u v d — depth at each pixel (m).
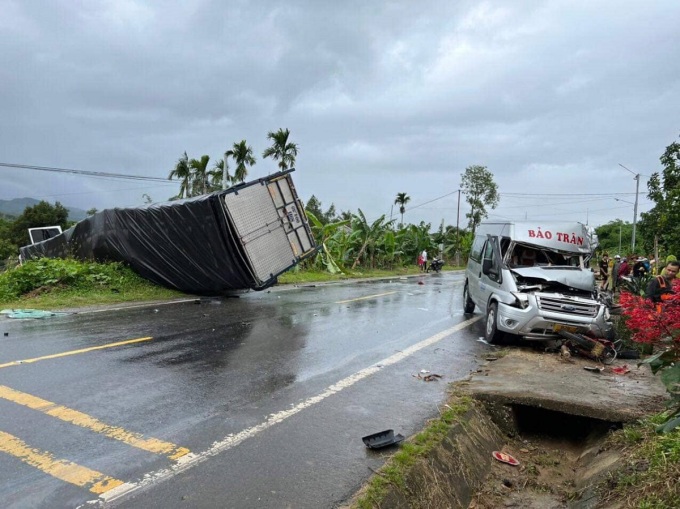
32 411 4.65
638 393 5.50
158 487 3.41
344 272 25.14
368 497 3.32
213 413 4.80
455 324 10.61
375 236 30.77
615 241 48.41
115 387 5.43
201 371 6.19
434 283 23.14
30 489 3.32
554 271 8.66
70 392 5.20
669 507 3.03
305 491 3.42
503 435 5.19
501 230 9.77
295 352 7.39
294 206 13.61
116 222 13.98
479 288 10.46
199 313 10.66
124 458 3.81
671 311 3.44
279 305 12.56
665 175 12.98
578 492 4.04
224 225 12.17
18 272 12.52
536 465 4.67
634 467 3.72
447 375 6.42
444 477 3.93
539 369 6.58
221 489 3.41
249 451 4.01
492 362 7.09
